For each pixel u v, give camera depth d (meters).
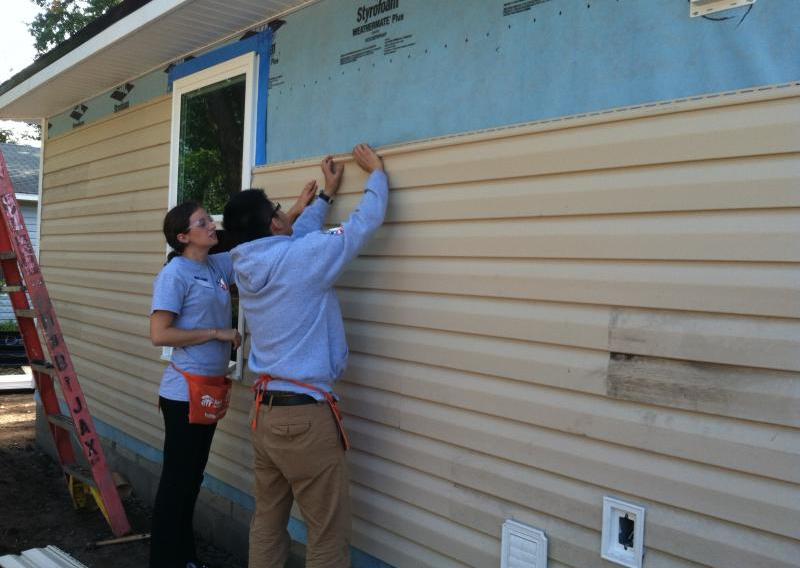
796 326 1.74
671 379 1.96
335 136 3.14
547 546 2.28
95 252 5.30
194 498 3.37
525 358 2.33
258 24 3.64
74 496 4.46
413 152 2.71
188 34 3.86
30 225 14.98
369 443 2.92
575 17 2.22
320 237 2.58
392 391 2.81
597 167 2.12
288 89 3.43
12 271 4.26
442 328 2.60
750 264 1.81
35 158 17.64
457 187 2.54
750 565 1.82
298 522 3.36
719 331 1.87
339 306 2.91
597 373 2.13
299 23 3.38
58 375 3.89
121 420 4.97
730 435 1.85
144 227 4.66
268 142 3.55
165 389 3.23
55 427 4.40
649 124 2.00
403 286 2.75
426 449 2.68
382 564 2.88
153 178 4.59
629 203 2.04
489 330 2.44
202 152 4.11
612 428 2.10
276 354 2.58
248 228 2.73
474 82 2.53
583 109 2.19
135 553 3.86
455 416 2.57
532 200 2.29
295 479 2.58
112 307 5.05
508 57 2.42
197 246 3.24
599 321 2.13
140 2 3.68
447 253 2.57
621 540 2.10
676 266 1.95
